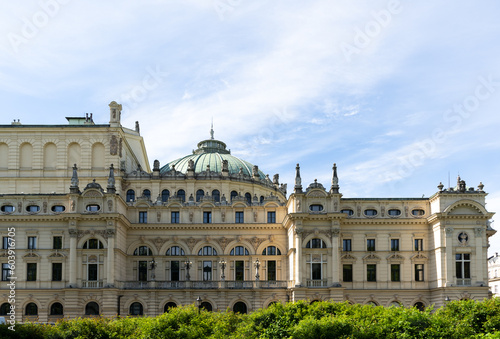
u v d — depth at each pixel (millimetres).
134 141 124812
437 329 47594
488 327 51000
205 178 117562
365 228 102188
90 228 96750
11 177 106250
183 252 103750
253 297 98688
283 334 51469
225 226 104062
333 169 100125
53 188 106375
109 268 95000
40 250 97062
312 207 98875
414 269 101250
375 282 100625
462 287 94812
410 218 101875
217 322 55906
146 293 98188
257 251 103875
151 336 52625
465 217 97125
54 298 95500
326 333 48469
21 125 107875
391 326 48656
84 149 107688
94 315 93312
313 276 96875
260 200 126375
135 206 105062
